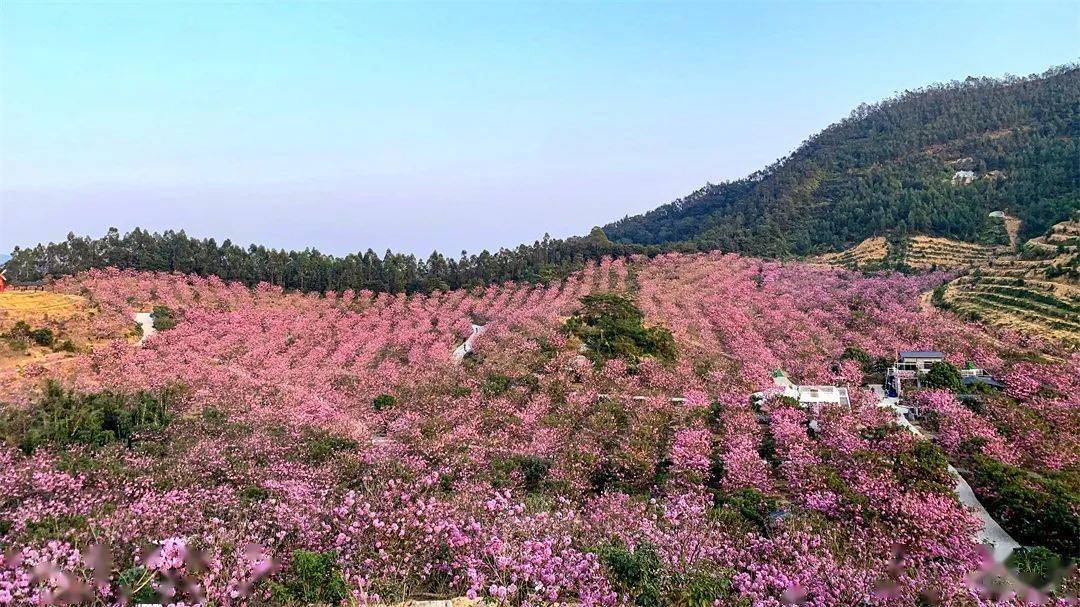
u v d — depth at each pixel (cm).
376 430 4834
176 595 1727
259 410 5250
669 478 3625
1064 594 2214
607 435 4341
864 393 5288
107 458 3772
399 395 5969
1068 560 2645
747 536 2567
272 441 4222
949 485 3525
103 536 2042
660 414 4831
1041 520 3097
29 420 4488
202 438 4344
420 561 1994
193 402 5588
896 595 2133
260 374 6931
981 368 6381
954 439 4275
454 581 1916
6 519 2439
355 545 2062
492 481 3456
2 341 6800
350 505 2364
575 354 6706
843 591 2147
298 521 2302
